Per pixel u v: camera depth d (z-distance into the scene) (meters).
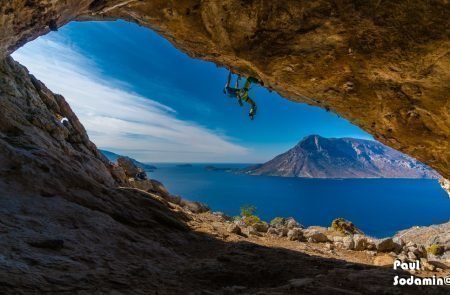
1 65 15.20
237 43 8.59
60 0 7.06
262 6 7.36
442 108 7.70
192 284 6.52
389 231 101.50
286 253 10.00
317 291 5.81
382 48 7.08
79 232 7.85
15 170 9.77
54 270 5.16
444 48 6.33
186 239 11.03
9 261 4.88
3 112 12.84
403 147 10.12
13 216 7.36
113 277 5.67
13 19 6.69
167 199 20.41
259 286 7.13
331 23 7.04
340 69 8.23
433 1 5.70
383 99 8.60
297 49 8.04
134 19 10.78
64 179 10.91
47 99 17.95
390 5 6.17
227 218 20.38
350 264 9.10
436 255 17.47
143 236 9.98
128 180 19.73
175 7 8.44
